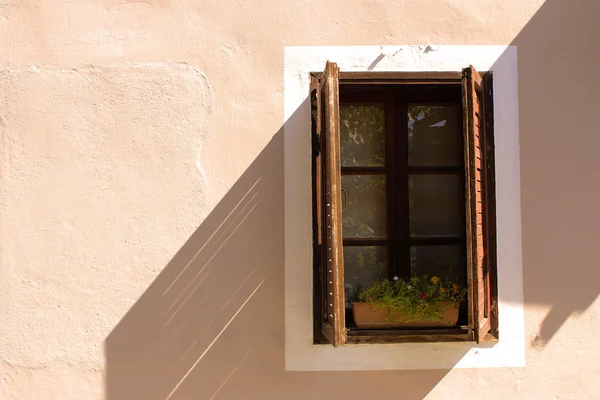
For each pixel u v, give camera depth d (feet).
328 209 8.11
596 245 9.24
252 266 9.05
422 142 9.73
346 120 9.70
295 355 8.96
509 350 9.07
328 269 8.38
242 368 8.97
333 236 7.63
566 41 9.43
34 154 9.14
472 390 9.02
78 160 9.14
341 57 9.25
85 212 9.09
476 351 9.05
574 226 9.25
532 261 9.18
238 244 9.07
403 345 9.03
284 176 9.13
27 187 9.10
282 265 9.05
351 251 9.55
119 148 9.16
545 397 9.07
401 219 9.52
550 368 9.09
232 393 8.96
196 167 9.16
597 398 9.10
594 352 9.14
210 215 9.10
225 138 9.19
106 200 9.11
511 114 9.32
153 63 9.26
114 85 9.23
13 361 8.92
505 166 9.27
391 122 9.64
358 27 9.31
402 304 8.50
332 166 7.71
